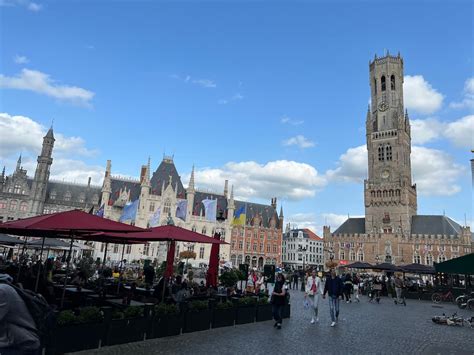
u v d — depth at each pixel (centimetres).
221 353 1250
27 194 9762
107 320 1277
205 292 2134
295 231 16800
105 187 9831
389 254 10544
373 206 11225
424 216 10869
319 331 1781
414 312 2947
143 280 2972
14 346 510
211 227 10738
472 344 1652
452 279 5812
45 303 587
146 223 9856
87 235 2030
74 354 1136
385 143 11644
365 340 1609
